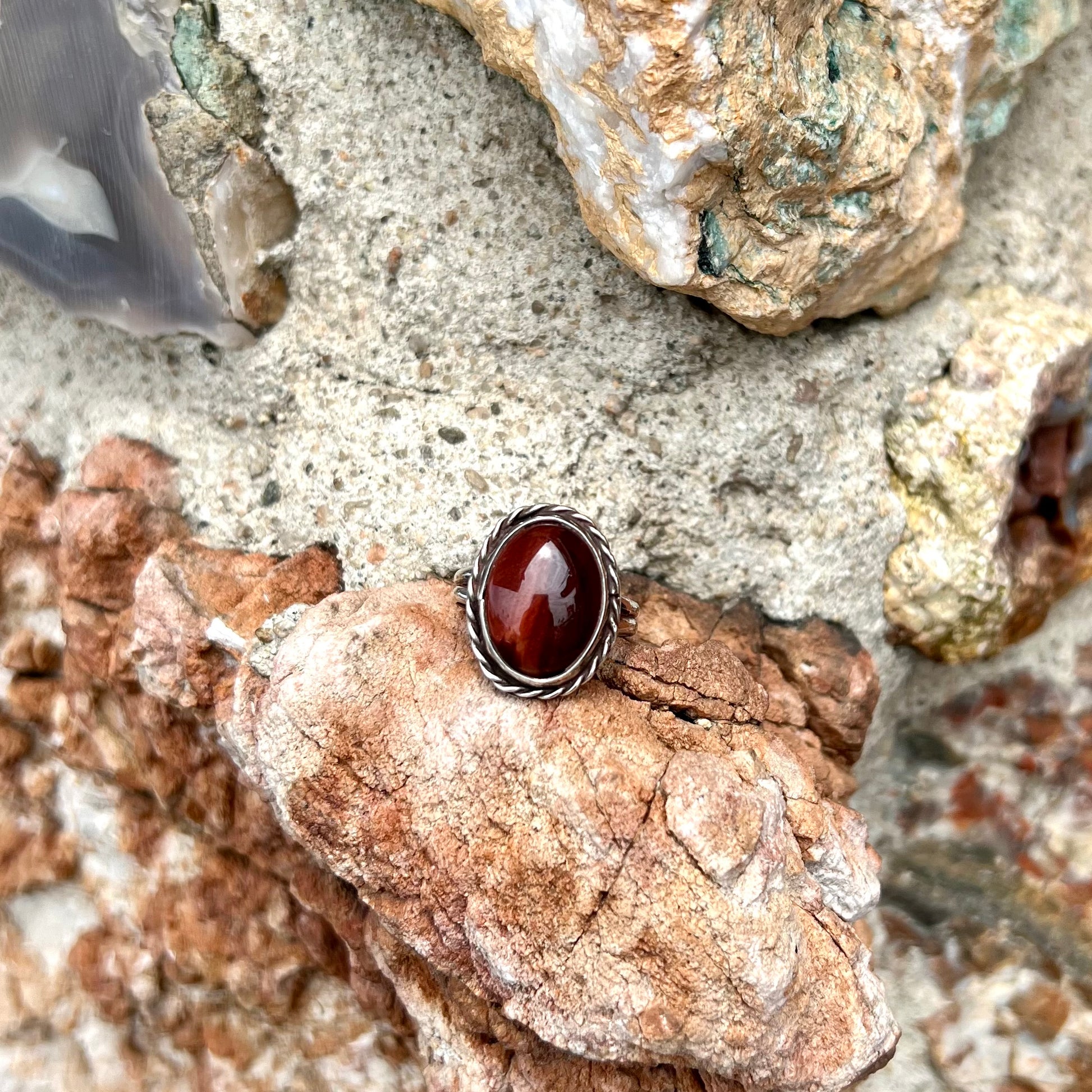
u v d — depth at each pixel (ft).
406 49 0.44
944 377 0.45
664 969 0.34
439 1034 0.40
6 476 0.49
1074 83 0.47
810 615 0.44
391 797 0.37
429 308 0.44
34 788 0.52
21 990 0.52
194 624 0.43
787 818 0.38
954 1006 0.47
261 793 0.43
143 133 0.43
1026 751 0.48
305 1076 0.51
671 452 0.42
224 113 0.44
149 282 0.46
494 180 0.44
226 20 0.44
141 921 0.51
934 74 0.40
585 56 0.34
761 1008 0.34
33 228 0.45
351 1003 0.50
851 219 0.38
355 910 0.44
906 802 0.50
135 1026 0.52
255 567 0.44
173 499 0.46
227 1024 0.51
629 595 0.43
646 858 0.35
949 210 0.42
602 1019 0.35
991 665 0.48
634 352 0.43
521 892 0.36
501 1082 0.40
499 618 0.36
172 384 0.47
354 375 0.45
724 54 0.33
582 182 0.38
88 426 0.48
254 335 0.46
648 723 0.38
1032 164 0.47
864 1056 0.36
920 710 0.49
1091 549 0.47
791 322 0.41
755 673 0.43
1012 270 0.47
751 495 0.43
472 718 0.37
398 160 0.44
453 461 0.43
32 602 0.51
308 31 0.44
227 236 0.44
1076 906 0.47
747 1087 0.36
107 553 0.45
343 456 0.44
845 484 0.43
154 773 0.48
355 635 0.38
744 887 0.35
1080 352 0.44
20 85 0.43
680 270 0.37
